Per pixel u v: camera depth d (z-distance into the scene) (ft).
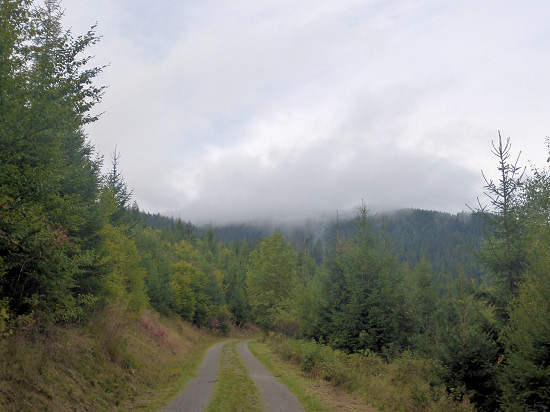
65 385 28.94
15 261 27.04
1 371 24.21
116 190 81.76
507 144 48.88
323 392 42.73
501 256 47.80
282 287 156.66
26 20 28.50
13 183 26.58
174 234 353.10
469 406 34.76
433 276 112.27
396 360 60.95
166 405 34.65
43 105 27.58
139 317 79.61
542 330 32.35
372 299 75.15
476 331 41.73
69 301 33.63
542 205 43.70
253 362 71.82
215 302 207.82
